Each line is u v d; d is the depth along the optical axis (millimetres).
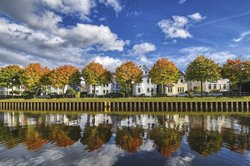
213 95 63594
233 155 17609
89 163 16297
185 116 43969
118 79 73062
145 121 37281
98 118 42406
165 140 22859
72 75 77688
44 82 80438
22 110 65188
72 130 29609
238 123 34094
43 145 21328
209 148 19609
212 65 64188
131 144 21438
